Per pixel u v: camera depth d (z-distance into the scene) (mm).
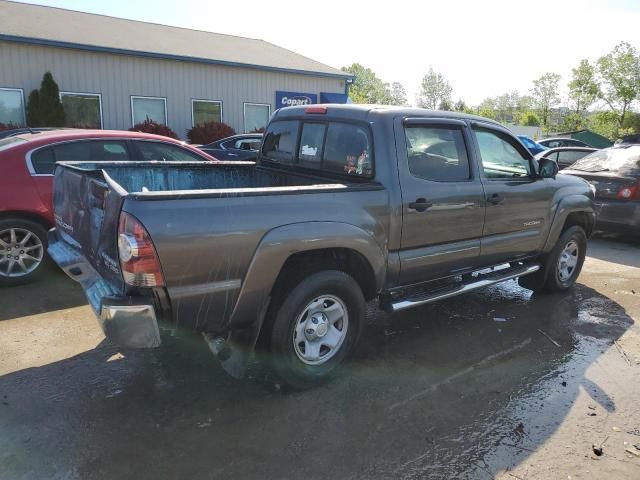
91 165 4223
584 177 8711
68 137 5734
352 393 3590
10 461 2789
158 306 2943
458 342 4484
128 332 2855
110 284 3092
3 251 5344
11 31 14383
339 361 3732
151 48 16797
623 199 8156
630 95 51594
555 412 3416
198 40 20219
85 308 4934
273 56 21188
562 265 5762
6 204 5234
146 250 2762
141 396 3467
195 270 2930
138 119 16688
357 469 2814
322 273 3490
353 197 3566
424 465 2859
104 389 3541
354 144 4027
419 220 3975
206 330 3168
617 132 52969
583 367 4066
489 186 4516
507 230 4805
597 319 5102
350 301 3684
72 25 17172
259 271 3133
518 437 3133
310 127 4484
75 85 15250
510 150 4891
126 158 6055
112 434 3049
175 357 4027
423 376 3855
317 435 3100
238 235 3029
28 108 14320
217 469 2783
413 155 3992
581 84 55188
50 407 3303
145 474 2727
